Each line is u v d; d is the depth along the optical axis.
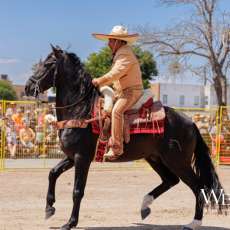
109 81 12.05
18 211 14.91
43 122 27.53
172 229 13.00
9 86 104.25
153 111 12.40
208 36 42.25
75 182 12.14
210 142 28.53
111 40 12.38
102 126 12.20
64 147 12.27
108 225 13.29
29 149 27.83
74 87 12.34
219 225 13.59
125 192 19.34
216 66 42.59
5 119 26.70
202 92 71.25
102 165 28.89
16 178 22.69
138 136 12.33
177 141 12.43
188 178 12.61
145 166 28.52
